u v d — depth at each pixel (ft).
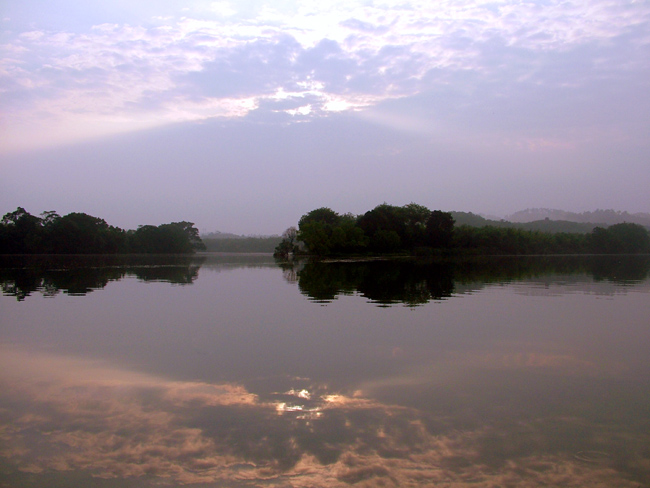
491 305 63.26
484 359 34.53
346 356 35.27
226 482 17.43
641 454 19.49
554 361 34.06
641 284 97.09
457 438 20.90
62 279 108.78
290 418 23.15
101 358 34.78
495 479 17.53
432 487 16.97
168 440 20.80
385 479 17.49
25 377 30.14
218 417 23.34
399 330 45.39
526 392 27.12
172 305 63.10
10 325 48.32
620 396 26.48
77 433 21.61
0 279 108.47
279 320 51.06
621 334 43.73
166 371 31.37
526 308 60.49
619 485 17.19
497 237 385.50
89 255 360.69
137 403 25.36
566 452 19.65
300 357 34.99
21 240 340.18
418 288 86.89
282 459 19.04
